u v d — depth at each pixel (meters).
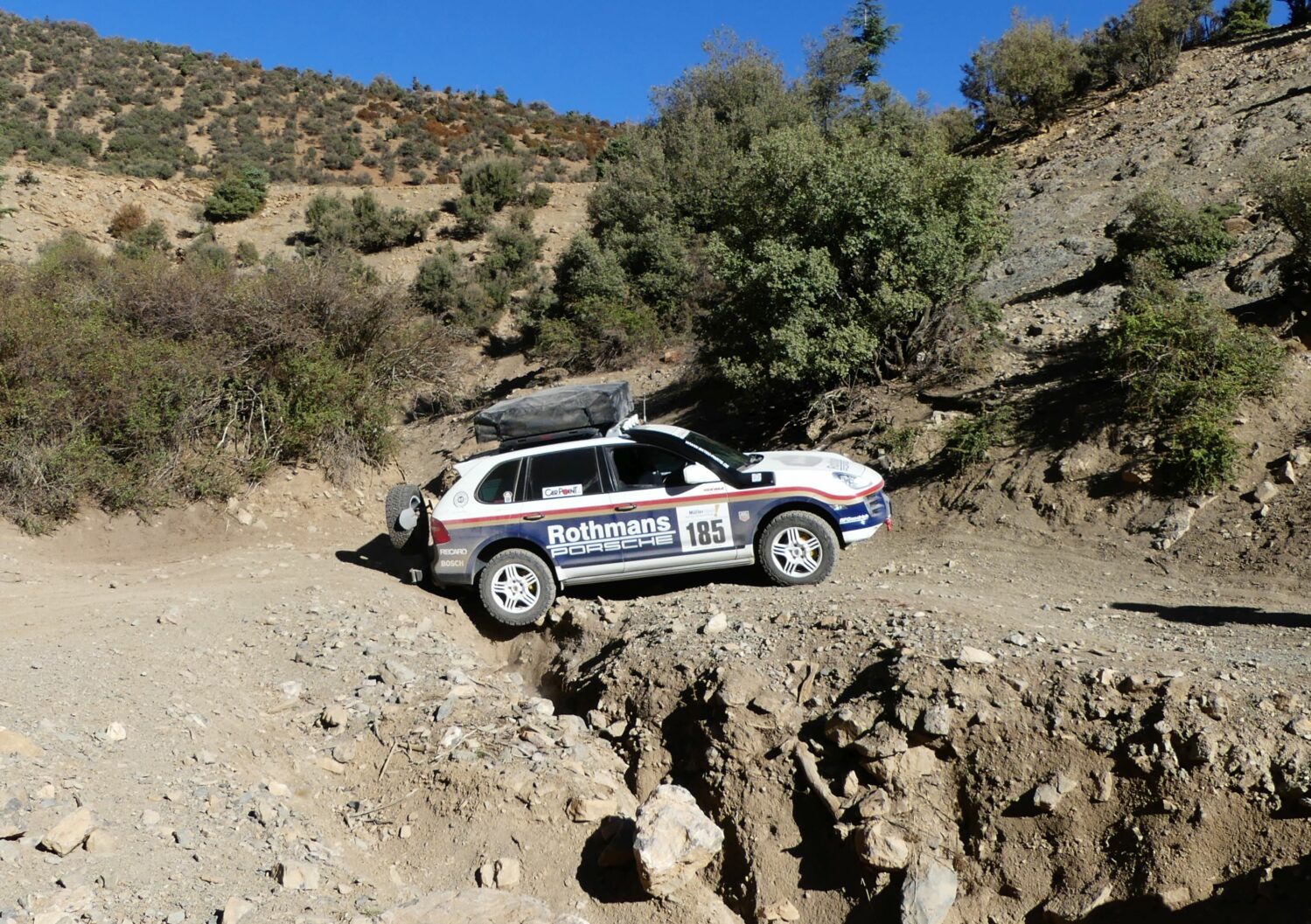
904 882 4.93
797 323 12.81
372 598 8.76
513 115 65.75
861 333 12.79
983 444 10.74
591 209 32.62
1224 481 8.94
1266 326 10.91
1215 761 4.66
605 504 8.18
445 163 53.06
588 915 4.94
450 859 5.25
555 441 8.69
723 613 7.30
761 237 14.00
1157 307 10.84
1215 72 25.59
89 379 12.55
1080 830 4.87
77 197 40.91
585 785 5.68
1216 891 4.38
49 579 10.17
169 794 5.13
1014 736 5.21
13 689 6.01
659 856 4.87
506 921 4.53
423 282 31.47
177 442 13.00
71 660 6.70
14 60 65.56
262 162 53.22
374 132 60.34
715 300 19.22
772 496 8.13
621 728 6.46
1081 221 18.42
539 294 27.70
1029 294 15.75
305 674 7.10
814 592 7.74
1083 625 6.80
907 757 5.33
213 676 6.92
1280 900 4.18
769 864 5.39
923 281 13.07
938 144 13.72
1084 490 9.70
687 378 18.19
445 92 71.38
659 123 35.16
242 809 5.21
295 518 12.91
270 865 4.77
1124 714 5.04
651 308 23.23
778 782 5.66
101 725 5.71
